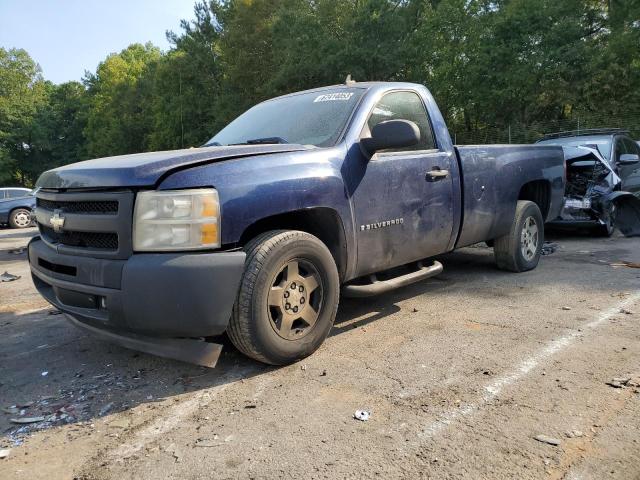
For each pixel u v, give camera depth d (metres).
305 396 2.99
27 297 5.93
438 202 4.39
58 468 2.39
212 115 33.53
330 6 26.58
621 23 23.62
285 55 26.14
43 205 3.70
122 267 2.89
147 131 47.84
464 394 2.93
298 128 4.04
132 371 3.50
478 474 2.21
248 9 30.09
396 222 4.01
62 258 3.23
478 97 24.86
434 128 4.55
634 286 5.11
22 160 62.12
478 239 5.05
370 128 3.96
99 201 3.04
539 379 3.09
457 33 25.48
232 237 3.02
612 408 2.72
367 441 2.49
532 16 23.22
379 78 24.61
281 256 3.20
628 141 10.31
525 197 6.21
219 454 2.44
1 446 2.61
